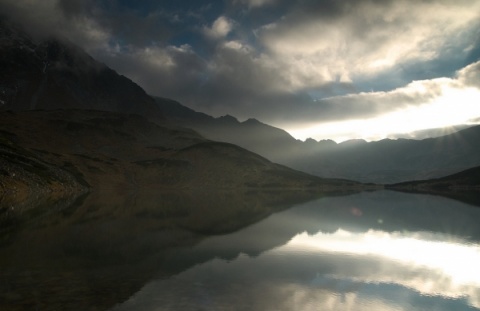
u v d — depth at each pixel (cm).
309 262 3550
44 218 6494
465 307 2359
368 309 2289
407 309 2308
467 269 3359
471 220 7200
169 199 13212
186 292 2498
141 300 2302
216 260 3584
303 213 8512
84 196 12962
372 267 3384
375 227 6141
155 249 4084
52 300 2248
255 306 2253
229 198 14350
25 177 13025
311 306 2300
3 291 2416
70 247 4041
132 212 8169
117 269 3134
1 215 6738
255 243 4578
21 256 3538
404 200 13488
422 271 3272
